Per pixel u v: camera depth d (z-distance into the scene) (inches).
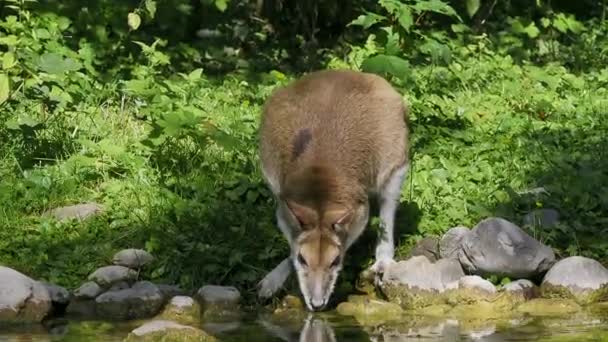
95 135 561.0
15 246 471.8
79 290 438.9
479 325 411.8
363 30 756.0
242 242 467.2
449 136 575.5
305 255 406.3
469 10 717.9
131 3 681.6
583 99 639.8
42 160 534.9
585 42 758.5
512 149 555.2
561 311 431.2
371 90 450.9
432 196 504.4
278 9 759.7
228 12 738.2
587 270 442.3
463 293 436.1
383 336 397.7
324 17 765.3
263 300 440.1
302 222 405.1
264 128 448.1
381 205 458.0
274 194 453.7
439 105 607.5
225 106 608.7
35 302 419.8
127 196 504.7
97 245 471.8
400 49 635.5
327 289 406.6
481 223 456.4
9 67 542.0
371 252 472.4
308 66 706.2
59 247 470.6
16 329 408.5
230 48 725.9
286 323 417.7
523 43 742.5
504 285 445.7
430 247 468.8
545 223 480.7
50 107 574.6
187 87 618.8
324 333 401.7
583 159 541.6
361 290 454.6
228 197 502.3
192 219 483.5
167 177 519.8
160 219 484.1
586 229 478.6
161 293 434.3
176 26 696.4
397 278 440.1
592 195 501.4
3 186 501.4
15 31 617.9
